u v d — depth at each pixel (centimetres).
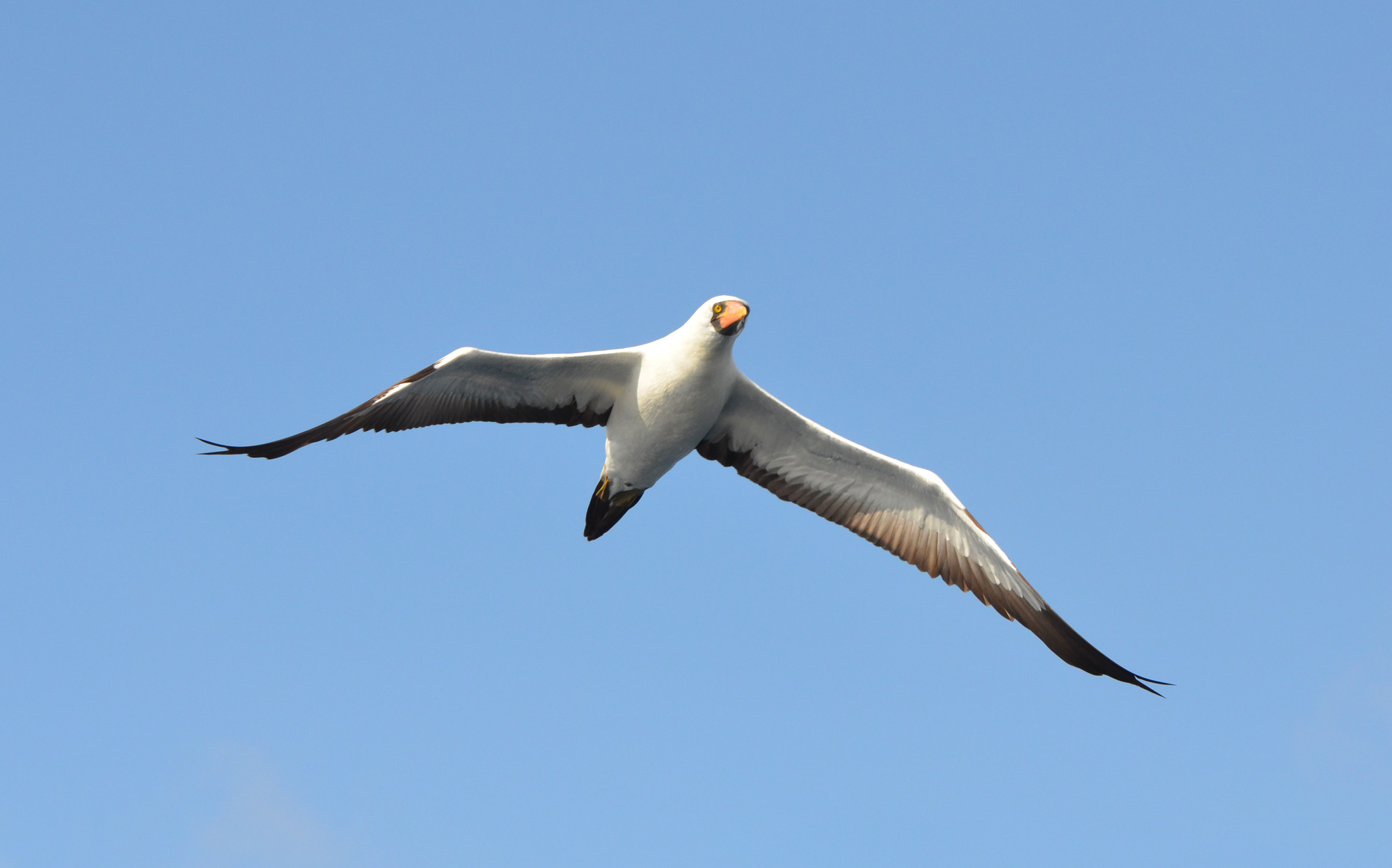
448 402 1186
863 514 1288
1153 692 1159
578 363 1183
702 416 1183
